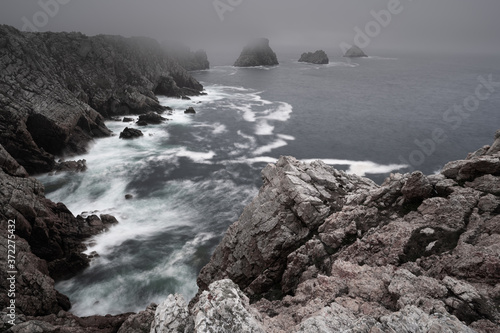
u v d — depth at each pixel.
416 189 12.88
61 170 36.31
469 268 8.55
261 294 13.94
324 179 16.56
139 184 35.53
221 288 7.61
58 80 49.66
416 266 9.64
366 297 8.70
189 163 41.56
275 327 8.38
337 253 12.18
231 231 17.08
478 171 12.53
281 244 14.13
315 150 48.16
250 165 41.78
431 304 7.30
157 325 6.95
